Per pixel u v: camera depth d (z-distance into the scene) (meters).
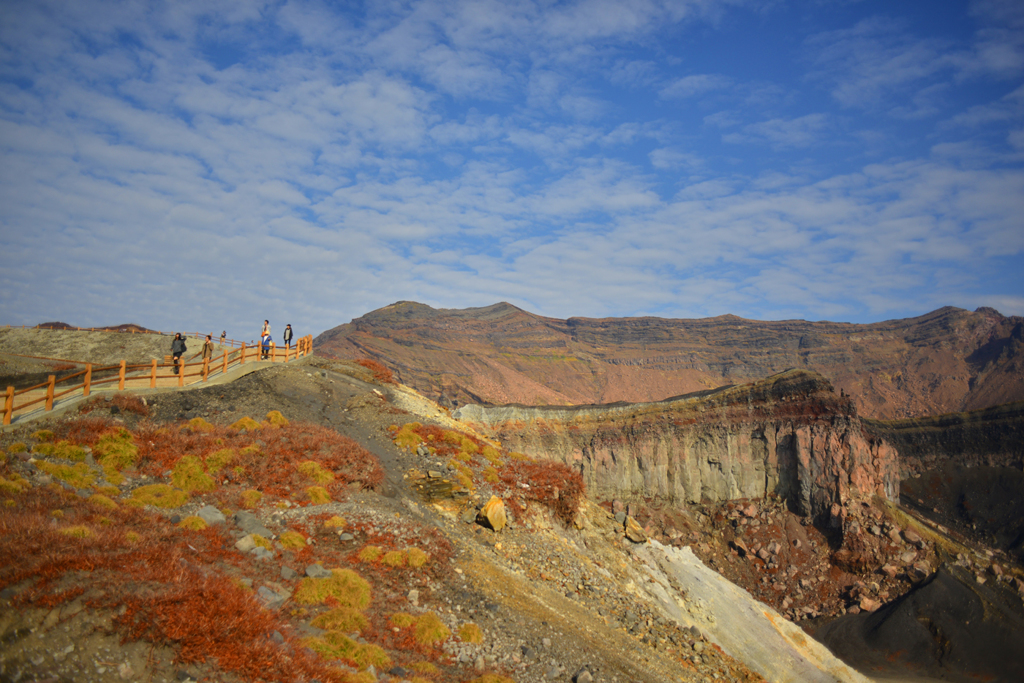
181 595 12.73
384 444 36.50
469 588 23.28
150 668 11.20
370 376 52.47
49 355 65.44
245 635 13.01
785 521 136.38
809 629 113.88
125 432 24.09
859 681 45.38
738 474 145.25
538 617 24.41
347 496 26.61
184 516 19.72
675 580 44.16
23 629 10.37
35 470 19.22
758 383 155.38
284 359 50.22
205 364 37.34
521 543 32.34
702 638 33.69
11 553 11.75
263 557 18.03
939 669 99.19
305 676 13.08
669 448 150.88
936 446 184.00
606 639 26.77
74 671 10.37
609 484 152.12
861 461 136.75
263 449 27.70
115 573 12.52
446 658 18.19
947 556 120.81
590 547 38.22
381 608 18.98
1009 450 168.75
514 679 18.83
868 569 122.06
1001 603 108.31
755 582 125.81
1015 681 93.81
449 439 38.81
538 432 161.12
